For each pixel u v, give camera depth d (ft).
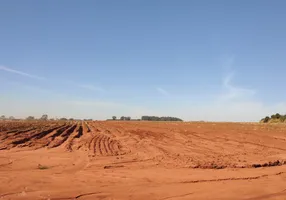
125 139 99.66
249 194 33.09
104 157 56.54
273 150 69.72
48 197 30.25
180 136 112.27
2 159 53.11
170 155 60.49
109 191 32.94
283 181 39.11
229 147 75.51
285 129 132.26
